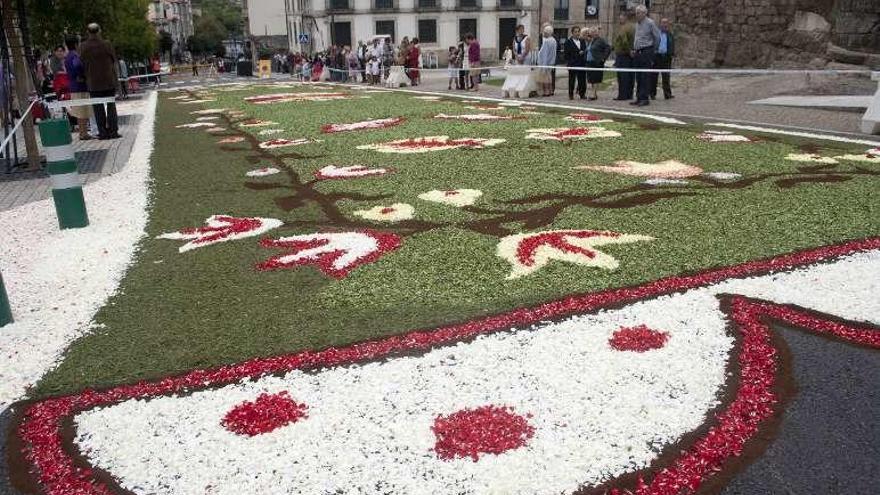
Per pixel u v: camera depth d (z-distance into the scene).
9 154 9.23
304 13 53.75
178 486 2.39
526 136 9.81
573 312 3.62
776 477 2.33
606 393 2.83
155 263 4.77
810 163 7.30
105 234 5.57
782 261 4.27
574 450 2.47
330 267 4.49
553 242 4.79
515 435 2.57
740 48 18.25
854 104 11.98
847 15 14.95
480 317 3.60
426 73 37.56
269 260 4.69
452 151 8.73
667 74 14.64
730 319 3.47
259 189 6.99
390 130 10.99
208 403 2.90
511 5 50.16
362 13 49.28
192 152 9.70
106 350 3.48
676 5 20.48
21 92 8.91
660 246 4.65
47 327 3.77
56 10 13.85
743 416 2.66
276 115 14.09
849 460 2.40
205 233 5.45
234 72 61.09
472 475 2.37
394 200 6.25
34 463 2.59
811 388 2.86
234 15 104.06
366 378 3.03
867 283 3.88
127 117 15.61
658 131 9.99
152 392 3.04
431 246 4.84
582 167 7.40
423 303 3.83
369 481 2.37
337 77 33.03
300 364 3.20
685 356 3.11
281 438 2.63
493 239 4.95
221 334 3.57
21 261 4.96
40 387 3.16
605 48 15.02
